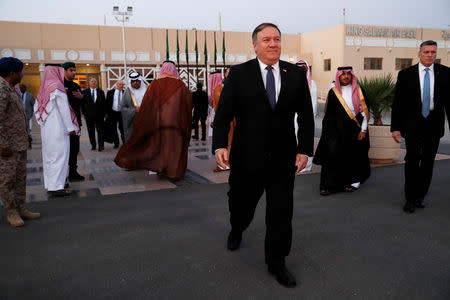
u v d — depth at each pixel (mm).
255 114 2486
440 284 2531
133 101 6969
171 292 2475
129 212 4203
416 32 33781
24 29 28156
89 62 29391
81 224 3822
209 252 3105
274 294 2430
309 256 2998
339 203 4449
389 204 4387
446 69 3893
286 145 2535
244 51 33562
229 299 2379
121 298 2408
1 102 3412
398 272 2709
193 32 31969
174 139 5609
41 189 5254
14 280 2664
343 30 31391
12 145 3662
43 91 4668
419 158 4000
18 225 3752
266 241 2623
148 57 30781
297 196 4781
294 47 36750
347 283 2559
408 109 3996
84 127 15758
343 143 4738
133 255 3066
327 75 33781
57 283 2615
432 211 4105
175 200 4664
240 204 2822
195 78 30562
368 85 6820
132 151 5750
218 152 2549
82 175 6203
